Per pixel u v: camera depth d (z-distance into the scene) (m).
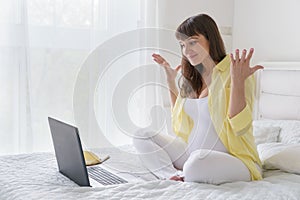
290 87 2.73
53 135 1.80
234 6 3.48
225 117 1.79
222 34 3.48
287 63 2.79
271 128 2.50
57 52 2.96
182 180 1.74
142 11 3.19
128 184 1.56
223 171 1.66
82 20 3.02
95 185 1.64
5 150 2.82
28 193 1.45
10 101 2.81
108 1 3.09
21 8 2.78
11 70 2.80
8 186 1.56
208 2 3.41
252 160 1.82
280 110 2.80
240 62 1.69
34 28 2.89
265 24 3.14
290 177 1.79
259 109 2.98
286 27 2.95
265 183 1.65
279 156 1.96
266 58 3.14
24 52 2.81
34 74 2.91
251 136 1.86
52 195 1.42
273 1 3.06
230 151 1.80
